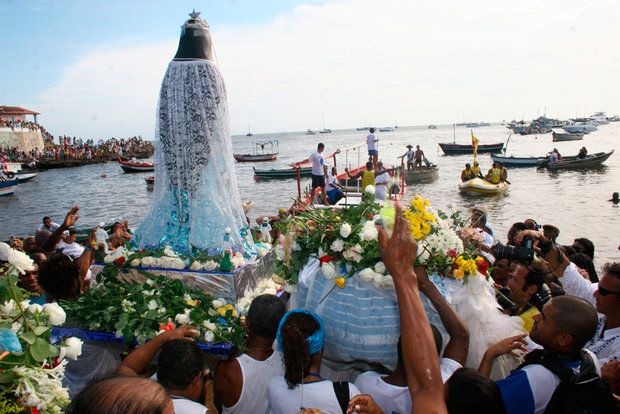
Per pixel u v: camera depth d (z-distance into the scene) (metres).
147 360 3.10
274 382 2.82
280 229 3.85
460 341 2.98
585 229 18.06
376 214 3.59
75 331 4.11
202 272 4.45
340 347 3.26
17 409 2.06
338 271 3.30
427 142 110.19
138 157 89.12
